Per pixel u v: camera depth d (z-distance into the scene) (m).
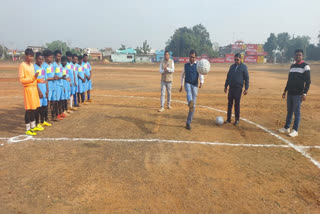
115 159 4.19
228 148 4.85
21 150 4.52
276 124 6.83
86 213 2.71
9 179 3.43
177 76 24.52
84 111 8.06
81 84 8.77
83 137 5.34
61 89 6.87
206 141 5.25
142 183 3.39
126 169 3.81
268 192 3.25
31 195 3.04
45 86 6.01
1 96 10.96
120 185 3.32
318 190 3.32
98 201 2.94
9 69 29.03
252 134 5.83
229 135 5.73
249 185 3.41
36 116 5.73
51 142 4.98
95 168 3.82
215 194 3.16
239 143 5.17
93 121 6.74
